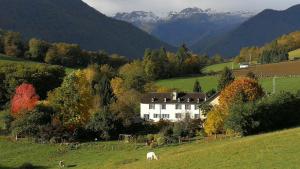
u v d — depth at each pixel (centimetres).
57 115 13900
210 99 15488
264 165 6091
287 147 6775
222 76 18975
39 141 12594
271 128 11112
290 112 11288
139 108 18000
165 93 18125
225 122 11369
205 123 12462
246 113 10862
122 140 12888
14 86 19550
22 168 10238
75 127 13300
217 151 7381
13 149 11950
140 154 10606
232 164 6450
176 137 12238
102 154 11144
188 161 7144
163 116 17612
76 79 14900
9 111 15875
